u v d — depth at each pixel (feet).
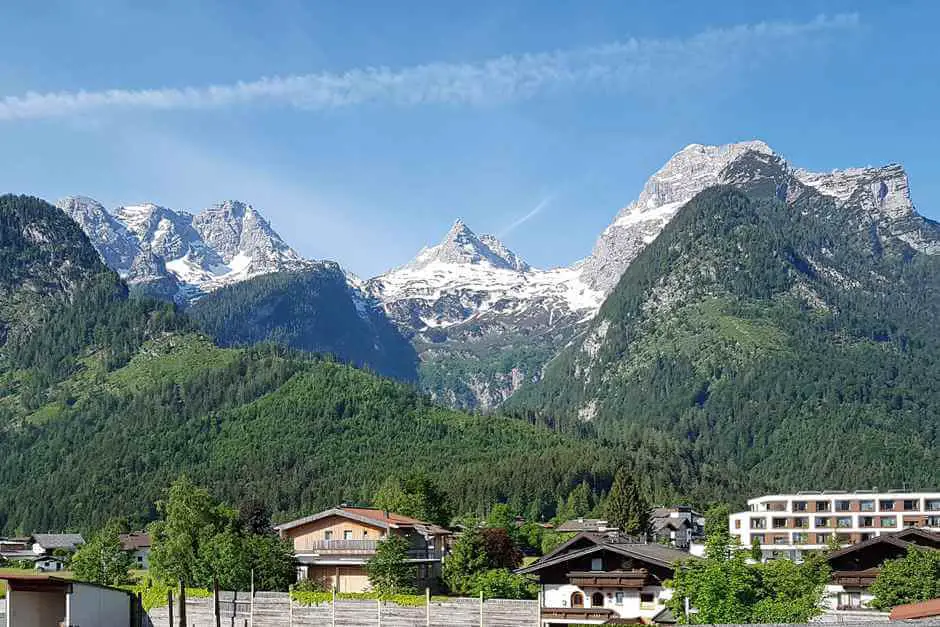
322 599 288.10
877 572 322.14
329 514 447.42
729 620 260.83
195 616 304.09
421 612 268.00
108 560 471.62
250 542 390.83
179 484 424.05
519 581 354.54
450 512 647.15
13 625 236.43
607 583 300.81
